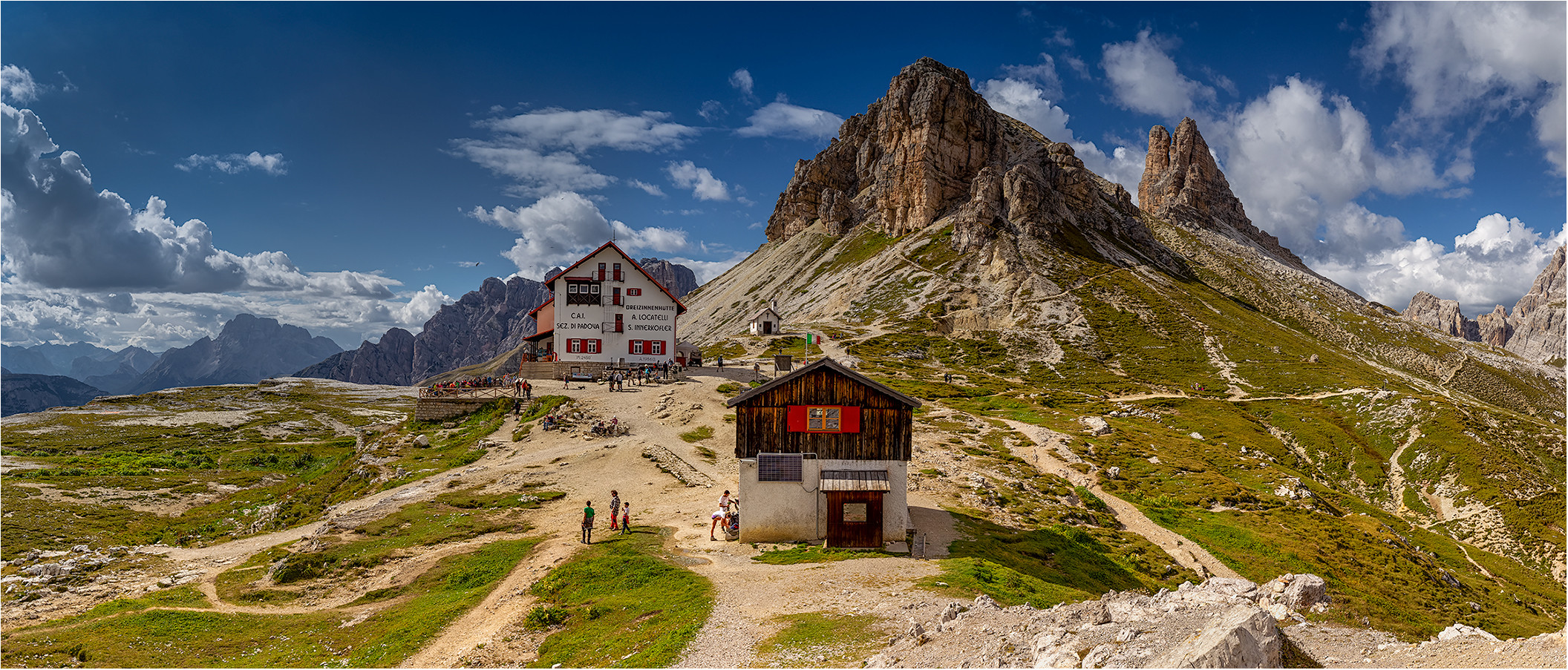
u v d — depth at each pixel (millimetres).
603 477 57156
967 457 67625
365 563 37500
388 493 55312
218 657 26719
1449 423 102625
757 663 20531
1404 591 46719
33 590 34656
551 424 71938
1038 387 129125
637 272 103688
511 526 44406
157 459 81438
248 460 83438
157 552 43719
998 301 179750
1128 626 17531
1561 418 166500
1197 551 49000
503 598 30969
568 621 27469
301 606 33250
